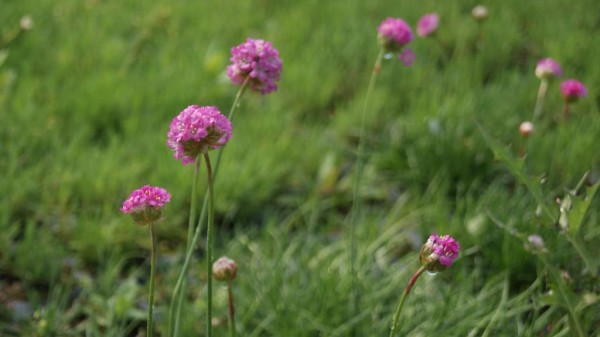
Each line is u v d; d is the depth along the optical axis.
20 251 0.80
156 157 0.91
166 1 1.31
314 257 0.81
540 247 0.68
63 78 1.05
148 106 0.99
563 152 0.93
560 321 0.69
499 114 0.97
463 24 1.29
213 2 1.34
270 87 0.63
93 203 0.87
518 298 0.74
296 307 0.74
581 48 1.23
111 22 1.21
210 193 0.58
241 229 0.88
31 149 0.90
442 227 0.83
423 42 1.23
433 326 0.72
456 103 0.98
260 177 0.91
